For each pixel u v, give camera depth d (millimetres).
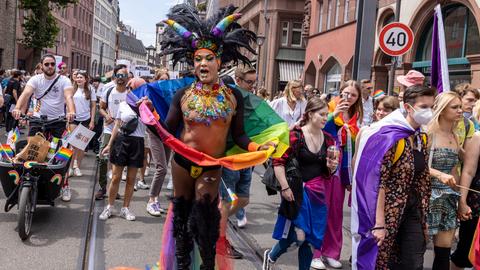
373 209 4039
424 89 4027
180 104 3693
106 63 99812
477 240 4438
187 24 3680
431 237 4812
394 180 4047
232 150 3896
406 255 4086
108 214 6898
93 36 83062
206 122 3580
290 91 7785
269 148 3578
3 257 5238
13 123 15438
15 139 6578
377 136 4078
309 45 29859
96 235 6148
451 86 15195
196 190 3656
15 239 5844
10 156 6359
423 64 16250
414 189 4160
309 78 30125
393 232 4035
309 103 4809
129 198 7016
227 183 5418
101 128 12633
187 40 3674
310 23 29656
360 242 4160
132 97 3881
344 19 24328
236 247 6016
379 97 6453
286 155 4680
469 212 4605
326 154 4758
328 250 5570
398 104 5797
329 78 26906
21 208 5676
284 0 35062
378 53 19203
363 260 4148
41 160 6293
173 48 3756
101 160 7895
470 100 6270
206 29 3660
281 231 4719
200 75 3611
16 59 39000
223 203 4730
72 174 9672
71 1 31391
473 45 14062
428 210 4457
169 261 4008
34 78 7047
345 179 5590
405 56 17094
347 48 23375
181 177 3701
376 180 4035
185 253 3674
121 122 6746
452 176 4480
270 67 35438
